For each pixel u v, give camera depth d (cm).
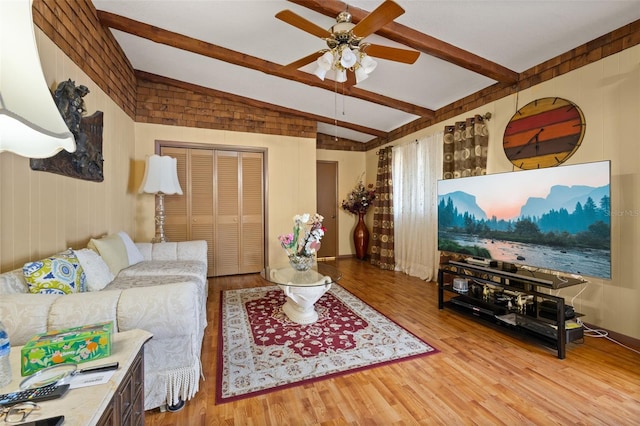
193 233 441
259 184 477
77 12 237
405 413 160
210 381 189
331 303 337
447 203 327
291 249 295
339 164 629
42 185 191
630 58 227
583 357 216
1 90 66
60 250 212
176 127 427
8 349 84
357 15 238
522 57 282
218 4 253
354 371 200
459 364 209
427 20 239
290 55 328
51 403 74
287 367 204
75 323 132
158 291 148
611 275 218
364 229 607
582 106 257
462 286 307
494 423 152
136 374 105
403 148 499
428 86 360
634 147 227
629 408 162
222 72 379
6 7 69
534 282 234
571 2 210
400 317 296
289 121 493
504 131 326
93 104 266
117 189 333
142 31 288
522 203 254
